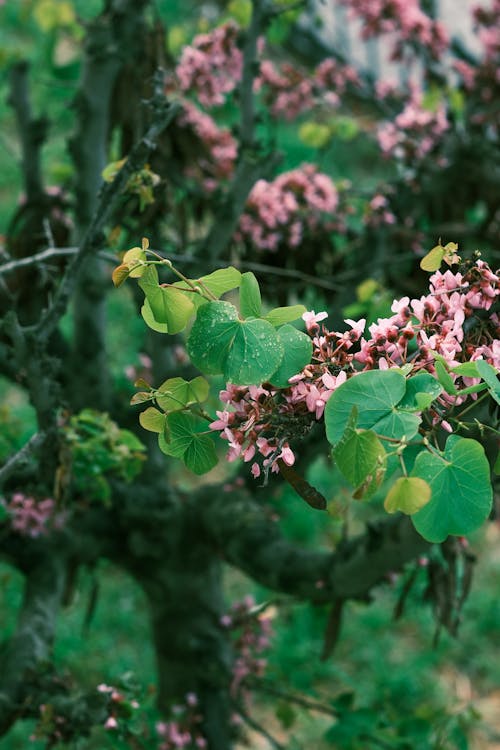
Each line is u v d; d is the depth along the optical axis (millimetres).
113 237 2045
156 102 1856
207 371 1238
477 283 1331
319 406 1231
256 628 3412
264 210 3281
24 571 2959
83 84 2859
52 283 3068
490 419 1542
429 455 1174
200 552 3154
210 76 3092
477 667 6156
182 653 3252
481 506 1179
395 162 3916
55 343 3125
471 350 1321
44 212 3174
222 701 3275
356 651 6223
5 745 5254
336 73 3986
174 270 1318
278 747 3258
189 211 3520
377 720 3172
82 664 5988
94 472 2436
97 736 4066
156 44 2873
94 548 3088
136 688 2553
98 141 2910
